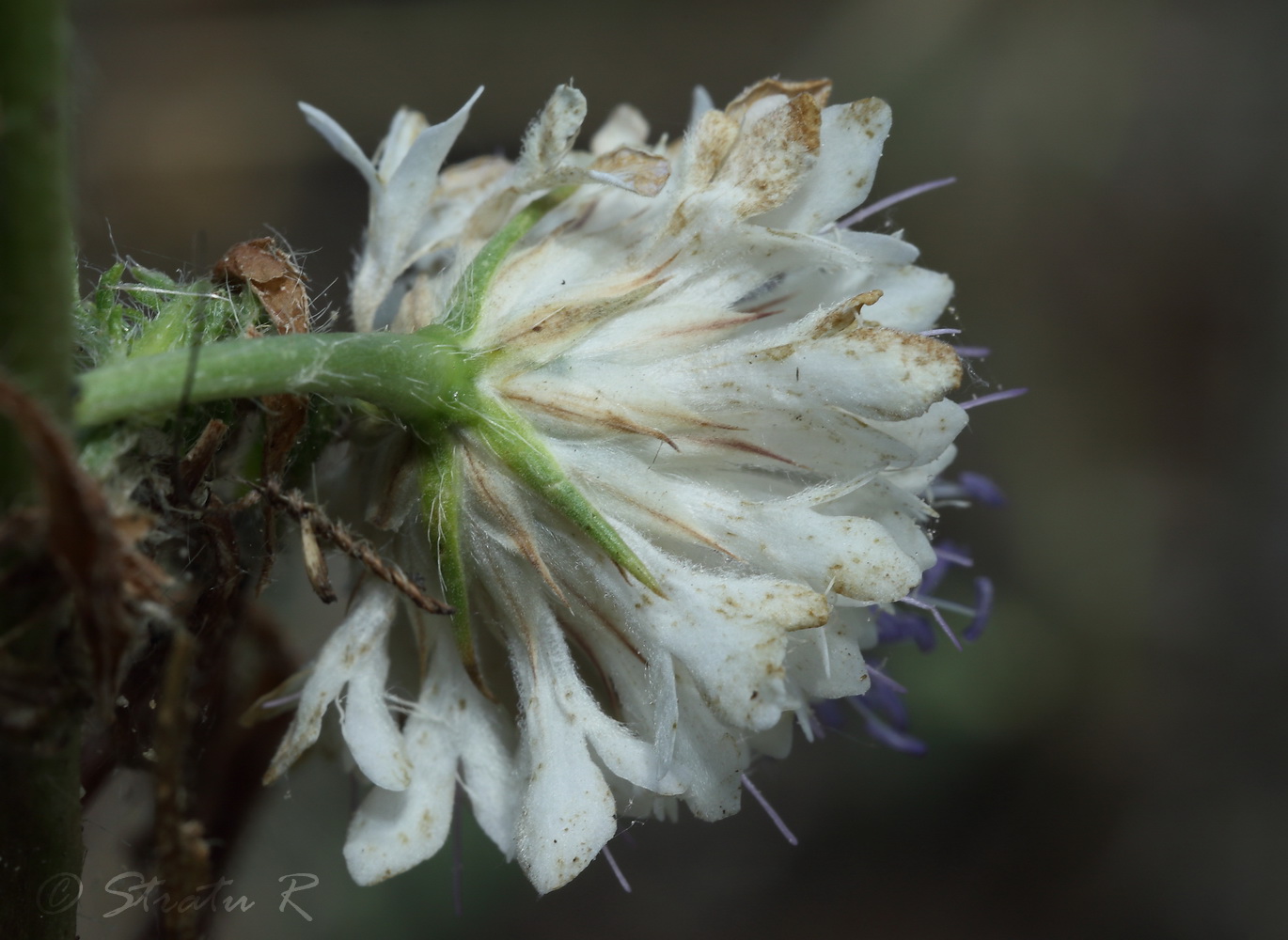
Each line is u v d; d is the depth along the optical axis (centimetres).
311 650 11
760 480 10
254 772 11
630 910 22
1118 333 27
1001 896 23
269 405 10
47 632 9
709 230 10
